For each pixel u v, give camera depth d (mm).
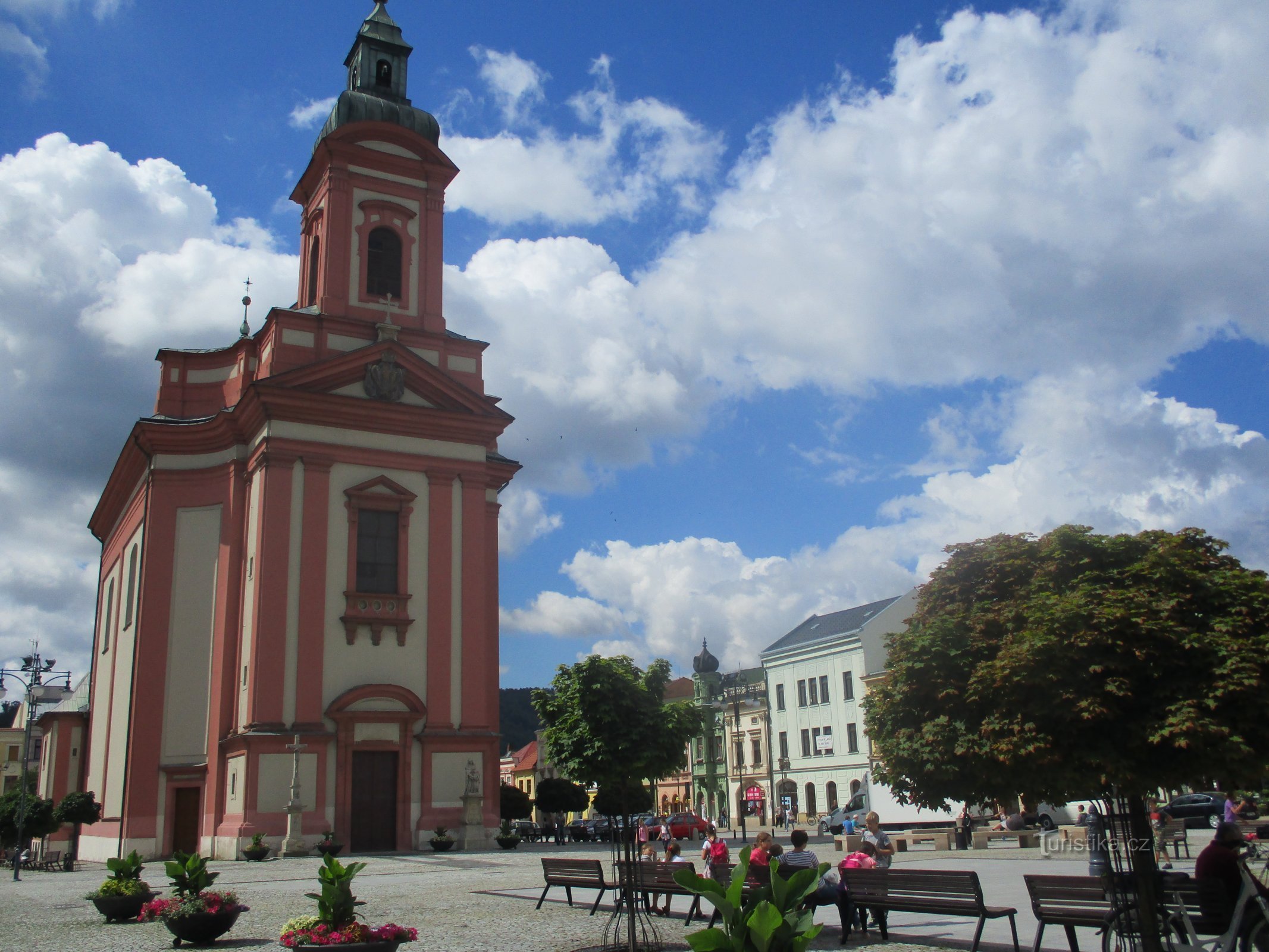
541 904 18641
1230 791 10594
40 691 41094
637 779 16188
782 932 8305
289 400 36375
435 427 38594
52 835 50125
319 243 41625
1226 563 11133
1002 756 10812
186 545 39125
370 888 22953
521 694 160750
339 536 36531
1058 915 11844
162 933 16969
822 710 72000
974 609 12070
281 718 34375
